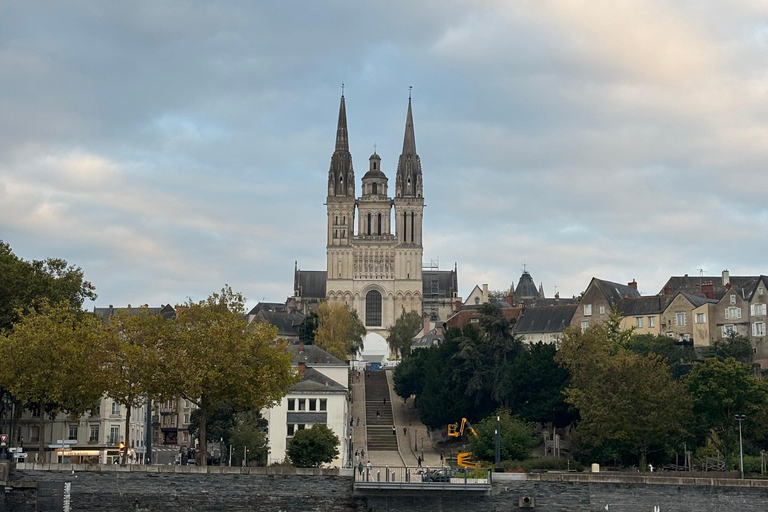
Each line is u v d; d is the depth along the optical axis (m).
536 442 150.62
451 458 158.62
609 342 164.62
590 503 105.31
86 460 144.88
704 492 105.19
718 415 132.25
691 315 191.75
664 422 128.50
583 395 137.38
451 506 105.19
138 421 164.50
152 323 122.50
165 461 143.50
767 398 132.88
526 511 105.12
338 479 106.00
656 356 143.25
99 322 128.62
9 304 137.12
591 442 133.00
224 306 123.12
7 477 104.50
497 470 110.00
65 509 104.19
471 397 177.50
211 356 116.88
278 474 105.94
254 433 144.88
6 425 147.12
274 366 121.31
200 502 105.31
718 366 132.25
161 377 116.50
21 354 117.31
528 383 162.25
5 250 144.88
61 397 118.56
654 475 110.50
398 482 105.38
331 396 157.00
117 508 104.81
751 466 130.12
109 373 116.56
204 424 118.25
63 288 143.38
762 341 181.50
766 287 182.38
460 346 179.38
